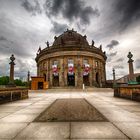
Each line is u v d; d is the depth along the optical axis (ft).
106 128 14.99
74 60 165.78
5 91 37.93
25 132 13.92
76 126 15.80
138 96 39.34
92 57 173.88
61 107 29.84
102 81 186.29
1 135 13.16
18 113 23.32
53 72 167.84
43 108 28.58
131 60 81.05
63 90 116.06
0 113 23.39
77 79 160.86
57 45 172.14
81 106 31.14
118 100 43.60
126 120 18.33
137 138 12.25
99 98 51.55
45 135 13.07
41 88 133.59
